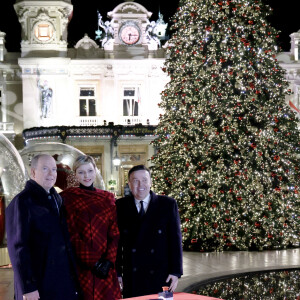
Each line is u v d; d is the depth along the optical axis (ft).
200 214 46.29
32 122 105.91
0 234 43.57
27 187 15.67
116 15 109.29
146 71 109.19
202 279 24.77
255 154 46.34
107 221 16.93
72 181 36.14
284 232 46.93
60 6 107.04
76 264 16.35
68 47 118.83
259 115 47.32
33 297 14.51
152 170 53.67
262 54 48.37
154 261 17.63
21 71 107.86
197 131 47.91
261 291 22.57
